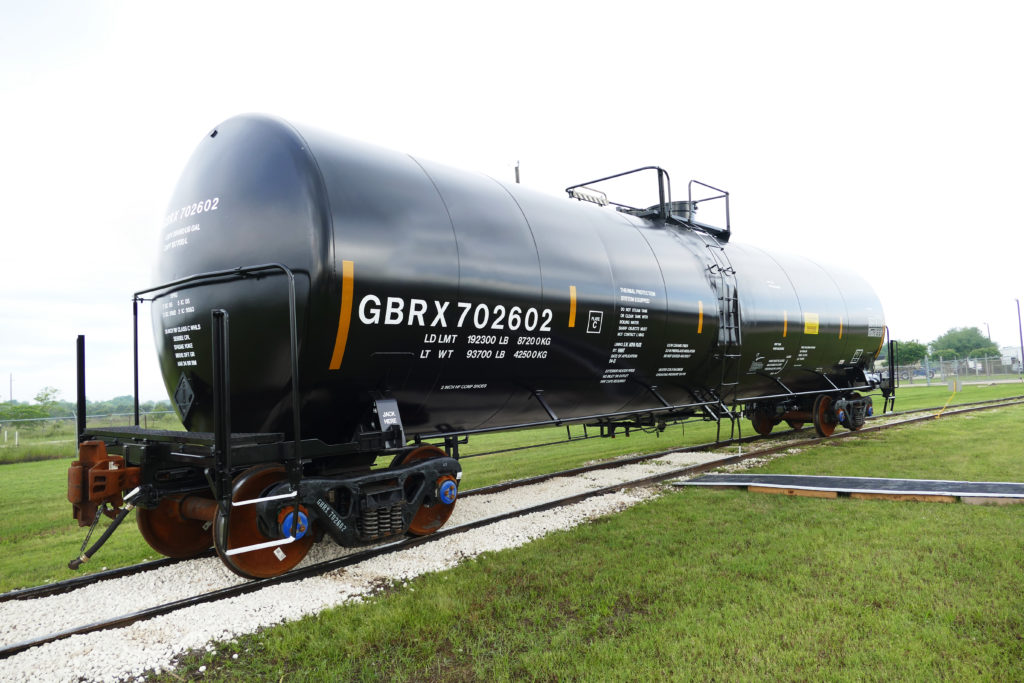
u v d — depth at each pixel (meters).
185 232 6.16
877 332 15.33
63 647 4.32
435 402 6.70
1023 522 6.57
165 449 5.42
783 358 12.12
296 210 5.43
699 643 4.09
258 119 6.07
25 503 10.16
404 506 6.24
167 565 6.29
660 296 8.85
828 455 12.03
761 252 12.55
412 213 6.11
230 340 5.67
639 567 5.64
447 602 4.91
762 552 5.98
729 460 11.73
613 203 10.25
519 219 7.31
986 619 4.24
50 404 28.66
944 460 10.93
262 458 5.20
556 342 7.40
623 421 10.59
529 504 8.36
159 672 4.05
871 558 5.59
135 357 6.52
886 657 3.81
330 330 5.39
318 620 4.76
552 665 3.87
